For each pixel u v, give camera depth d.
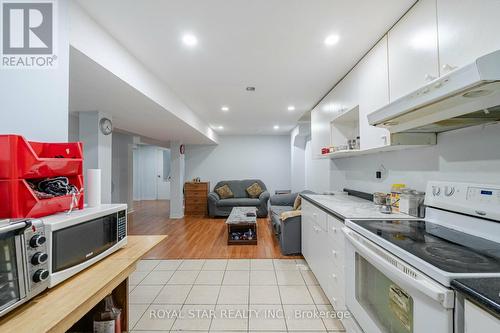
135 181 9.48
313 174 5.12
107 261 1.20
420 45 1.39
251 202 6.11
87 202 1.32
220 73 2.53
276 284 2.50
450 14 1.17
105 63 1.72
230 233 4.05
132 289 2.42
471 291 0.69
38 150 1.13
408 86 1.50
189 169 7.44
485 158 1.30
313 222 2.57
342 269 1.69
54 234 0.92
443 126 1.43
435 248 1.06
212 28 1.73
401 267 0.99
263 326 1.84
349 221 1.56
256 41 1.91
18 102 1.09
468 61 1.07
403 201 1.77
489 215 1.17
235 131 6.65
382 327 1.15
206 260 3.20
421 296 0.88
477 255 0.97
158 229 4.88
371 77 1.96
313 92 3.14
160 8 1.51
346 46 1.96
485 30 0.99
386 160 2.27
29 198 0.94
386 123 1.50
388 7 1.50
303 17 1.61
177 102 3.32
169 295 2.30
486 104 1.04
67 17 1.32
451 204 1.38
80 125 3.08
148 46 1.98
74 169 1.20
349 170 3.08
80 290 0.91
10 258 0.75
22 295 0.76
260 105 3.84
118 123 3.88
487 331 0.66
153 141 7.29
